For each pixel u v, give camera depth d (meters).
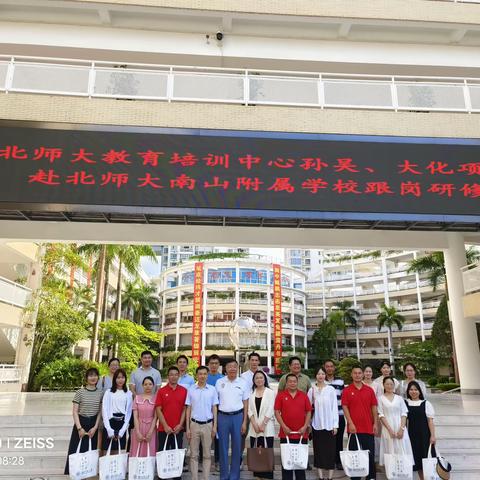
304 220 9.80
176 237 12.98
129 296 46.16
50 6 11.48
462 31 12.27
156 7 11.29
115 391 6.64
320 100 10.46
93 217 9.87
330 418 6.73
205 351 51.53
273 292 55.12
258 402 6.92
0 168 9.23
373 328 62.50
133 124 9.85
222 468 6.57
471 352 15.13
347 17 11.70
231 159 9.69
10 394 15.80
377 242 13.92
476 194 9.74
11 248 18.67
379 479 7.06
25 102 9.79
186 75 10.39
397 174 9.79
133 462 6.23
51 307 20.95
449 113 10.55
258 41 12.20
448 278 15.58
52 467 7.36
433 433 6.79
